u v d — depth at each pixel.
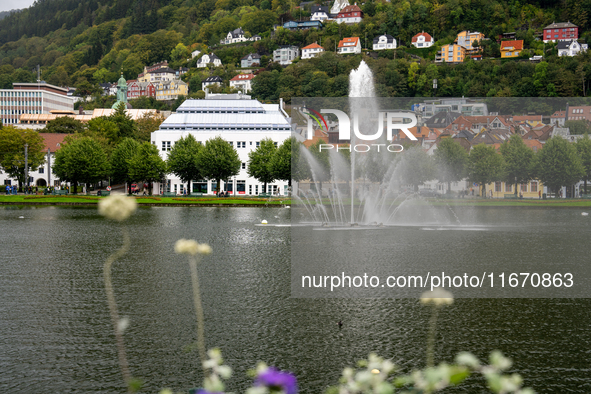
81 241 41.81
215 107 139.62
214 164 113.25
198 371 14.29
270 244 41.22
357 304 22.06
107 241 42.00
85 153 113.81
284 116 150.38
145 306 20.97
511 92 182.88
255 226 56.94
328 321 19.39
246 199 105.12
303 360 15.25
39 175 151.00
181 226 55.81
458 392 13.12
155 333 17.50
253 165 118.06
